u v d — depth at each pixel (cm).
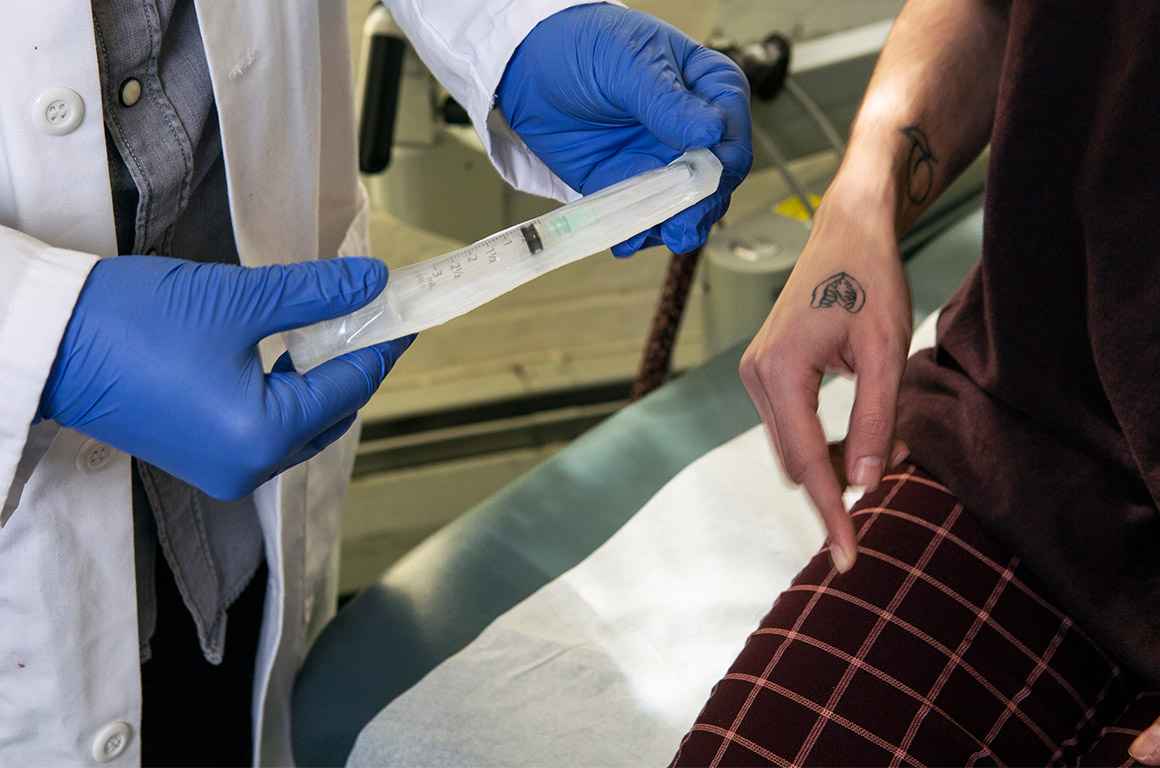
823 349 85
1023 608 86
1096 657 86
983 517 87
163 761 121
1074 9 79
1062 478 85
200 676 117
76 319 73
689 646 110
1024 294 85
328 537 120
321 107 102
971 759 81
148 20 81
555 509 123
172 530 99
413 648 110
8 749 93
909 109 97
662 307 147
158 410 74
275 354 102
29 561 85
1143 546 83
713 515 121
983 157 161
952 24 100
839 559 78
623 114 87
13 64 75
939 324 98
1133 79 76
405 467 197
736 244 151
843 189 93
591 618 112
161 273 74
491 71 90
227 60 85
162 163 84
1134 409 79
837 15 189
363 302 76
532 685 106
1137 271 78
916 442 93
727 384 137
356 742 105
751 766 80
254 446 75
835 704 82
